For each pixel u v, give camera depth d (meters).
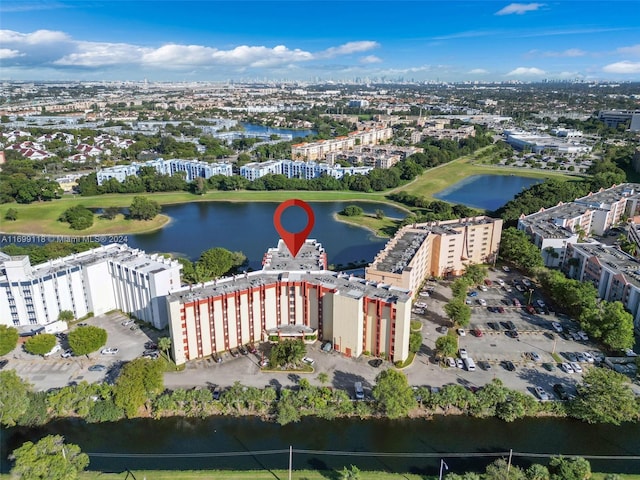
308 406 189.75
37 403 183.38
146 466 166.75
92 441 178.75
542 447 176.25
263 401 190.25
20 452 151.62
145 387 189.38
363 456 171.88
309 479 159.88
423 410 192.50
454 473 158.12
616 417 180.75
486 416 189.62
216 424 187.25
